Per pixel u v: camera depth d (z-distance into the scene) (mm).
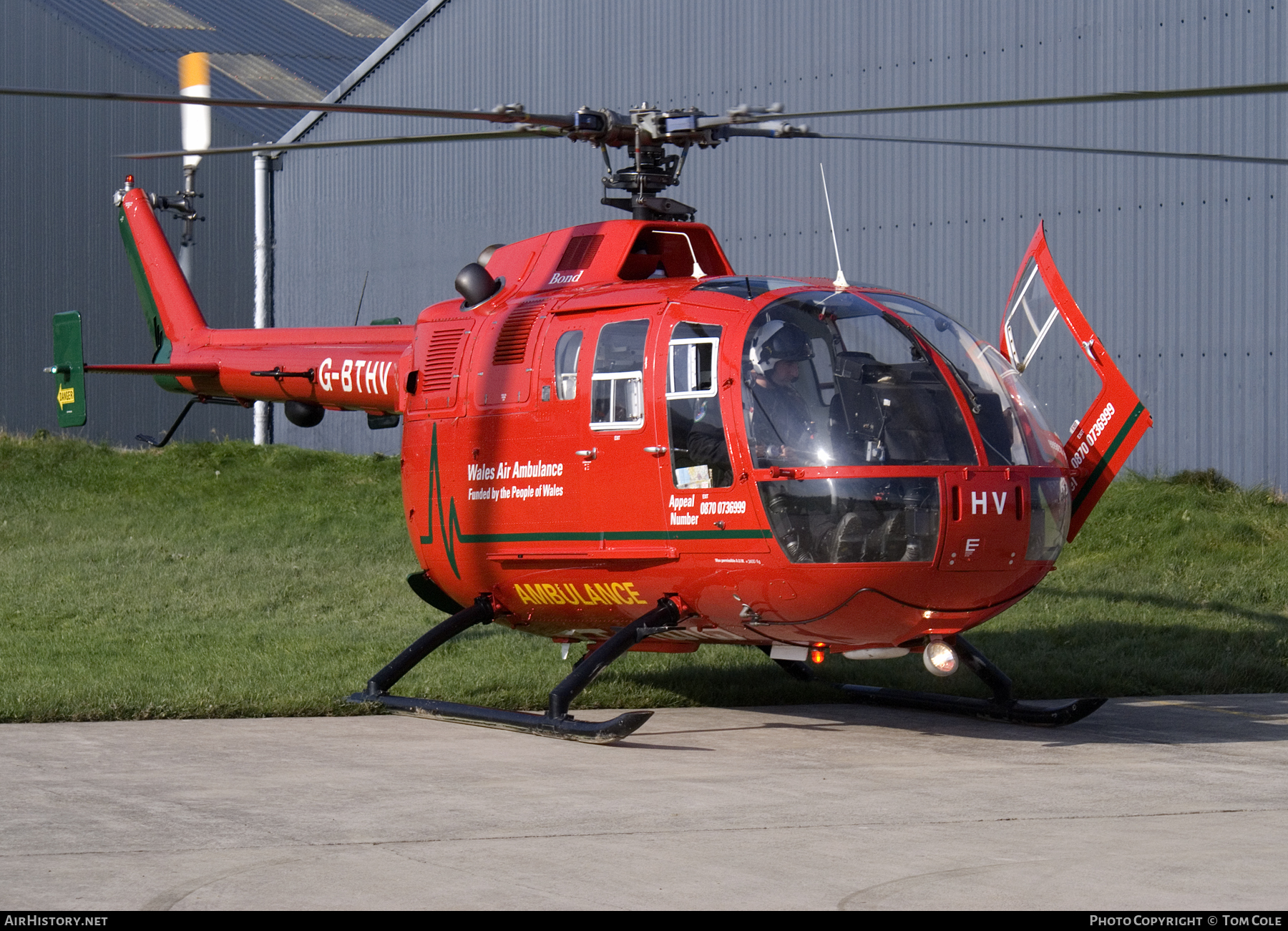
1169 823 15500
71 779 17750
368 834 14734
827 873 13055
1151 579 40344
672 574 21516
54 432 81500
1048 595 38562
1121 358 50156
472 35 69000
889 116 55188
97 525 49250
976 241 53094
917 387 20172
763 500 20109
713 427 20719
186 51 86062
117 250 80688
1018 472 20156
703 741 21938
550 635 25922
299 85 86188
